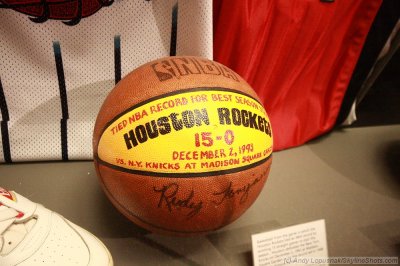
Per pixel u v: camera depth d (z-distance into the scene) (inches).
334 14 34.7
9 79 31.1
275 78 37.3
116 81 33.2
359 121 47.3
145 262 25.7
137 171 21.4
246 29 31.5
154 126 21.2
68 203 30.2
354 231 30.1
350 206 32.9
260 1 30.9
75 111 33.8
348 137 44.6
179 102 21.5
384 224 31.1
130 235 27.8
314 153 40.8
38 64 31.0
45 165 34.5
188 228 23.5
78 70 31.9
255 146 22.8
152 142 21.1
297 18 33.1
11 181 32.1
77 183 32.5
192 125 21.0
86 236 24.5
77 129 34.2
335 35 36.7
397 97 46.9
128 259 25.8
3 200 23.0
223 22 31.9
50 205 29.8
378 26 37.3
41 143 33.9
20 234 22.6
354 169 38.4
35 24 29.0
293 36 34.4
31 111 32.8
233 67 34.7
